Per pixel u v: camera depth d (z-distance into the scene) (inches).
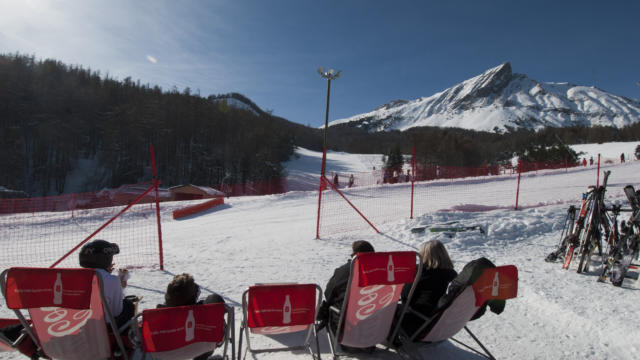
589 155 3068.4
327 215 588.4
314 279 230.7
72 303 84.4
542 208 439.8
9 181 2824.8
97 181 3191.4
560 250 255.8
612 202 470.3
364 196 829.8
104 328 95.0
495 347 137.2
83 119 3836.1
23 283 83.2
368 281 98.3
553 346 138.2
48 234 586.6
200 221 659.4
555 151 2425.0
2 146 2945.4
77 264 346.6
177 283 100.9
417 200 713.0
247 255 303.1
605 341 141.3
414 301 118.3
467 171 1428.4
